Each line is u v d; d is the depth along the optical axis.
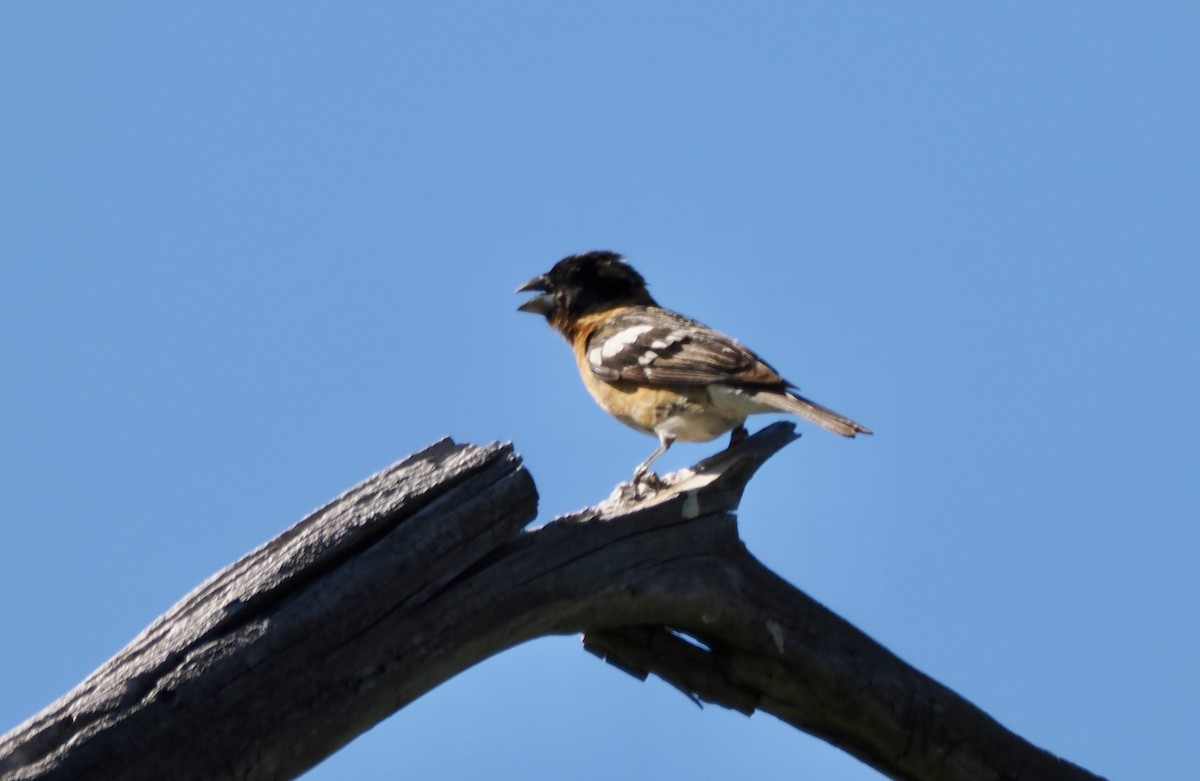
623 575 10.94
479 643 10.02
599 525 10.84
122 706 8.48
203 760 8.60
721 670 12.13
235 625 8.93
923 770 12.44
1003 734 12.49
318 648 9.10
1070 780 12.70
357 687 9.26
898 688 12.11
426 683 9.77
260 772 8.84
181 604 9.09
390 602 9.41
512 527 9.97
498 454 9.90
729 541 11.80
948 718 12.27
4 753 8.21
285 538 9.32
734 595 11.63
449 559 9.69
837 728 12.41
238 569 9.20
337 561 9.34
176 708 8.57
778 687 12.09
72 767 8.24
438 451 9.93
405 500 9.52
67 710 8.40
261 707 8.85
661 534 11.26
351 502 9.52
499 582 10.09
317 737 9.09
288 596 9.16
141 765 8.41
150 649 8.79
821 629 11.98
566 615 10.66
